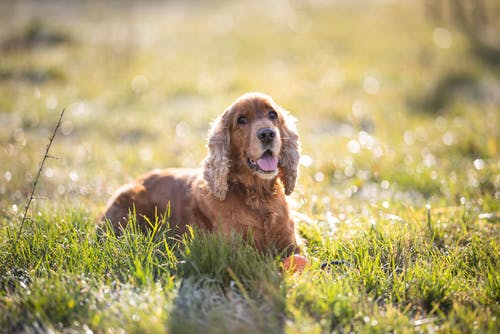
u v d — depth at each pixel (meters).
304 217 4.63
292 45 17.53
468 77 13.12
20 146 8.14
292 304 3.12
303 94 11.84
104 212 4.72
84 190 6.12
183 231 4.39
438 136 8.30
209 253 3.52
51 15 25.88
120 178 6.61
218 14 25.23
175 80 13.40
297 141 4.48
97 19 24.34
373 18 21.48
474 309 3.25
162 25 22.56
